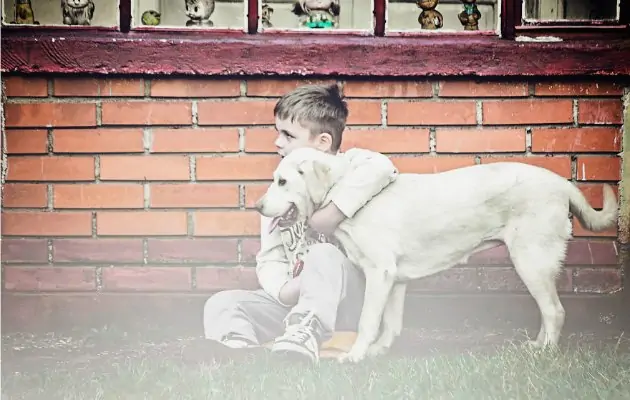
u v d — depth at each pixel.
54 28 3.93
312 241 3.59
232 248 3.94
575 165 3.93
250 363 3.15
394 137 3.92
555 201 3.38
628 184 3.93
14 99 3.89
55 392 2.84
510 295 3.94
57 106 3.90
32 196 3.92
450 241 3.41
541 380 2.84
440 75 3.88
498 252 3.93
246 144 3.92
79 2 4.04
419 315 3.94
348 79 3.91
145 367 3.10
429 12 4.19
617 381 2.84
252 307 3.55
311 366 3.11
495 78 3.91
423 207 3.37
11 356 3.43
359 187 3.30
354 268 3.40
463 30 4.07
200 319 3.93
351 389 2.80
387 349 3.44
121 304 3.94
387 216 3.34
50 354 3.46
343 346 3.38
